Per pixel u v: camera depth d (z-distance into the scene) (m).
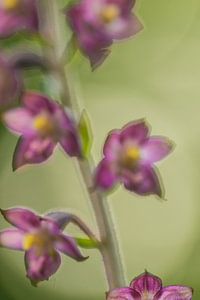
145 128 0.22
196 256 0.44
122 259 0.22
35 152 0.22
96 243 0.22
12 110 0.22
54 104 0.22
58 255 0.22
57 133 0.22
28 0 0.22
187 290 0.22
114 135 0.22
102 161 0.22
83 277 0.43
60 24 0.22
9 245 0.22
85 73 0.45
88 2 0.22
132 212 0.45
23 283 0.41
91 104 0.45
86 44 0.22
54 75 0.22
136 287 0.22
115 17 0.22
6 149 0.42
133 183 0.22
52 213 0.22
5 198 0.45
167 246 0.45
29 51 0.22
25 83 0.23
